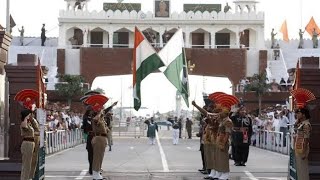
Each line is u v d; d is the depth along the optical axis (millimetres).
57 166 22359
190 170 21047
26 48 66125
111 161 25219
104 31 67812
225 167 17422
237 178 18703
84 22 66312
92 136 19156
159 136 57469
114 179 18219
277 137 31781
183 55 24375
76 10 66562
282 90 55625
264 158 27062
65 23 66250
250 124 23359
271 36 70500
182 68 24312
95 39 68062
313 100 16047
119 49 65062
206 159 18375
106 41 67875
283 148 30375
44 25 69500
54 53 66250
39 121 15938
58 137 32219
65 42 66375
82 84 56188
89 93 20547
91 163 19516
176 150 33875
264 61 64812
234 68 65062
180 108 82000
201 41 68250
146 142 45031
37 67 16156
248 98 55469
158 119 92375
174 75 24281
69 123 37438
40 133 15977
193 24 66500
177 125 41812
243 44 68000
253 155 29188
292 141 15414
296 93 14875
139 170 21047
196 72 65062
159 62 21000
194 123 68500
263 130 36281
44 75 17172
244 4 69188
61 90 54500
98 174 17797
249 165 23359
